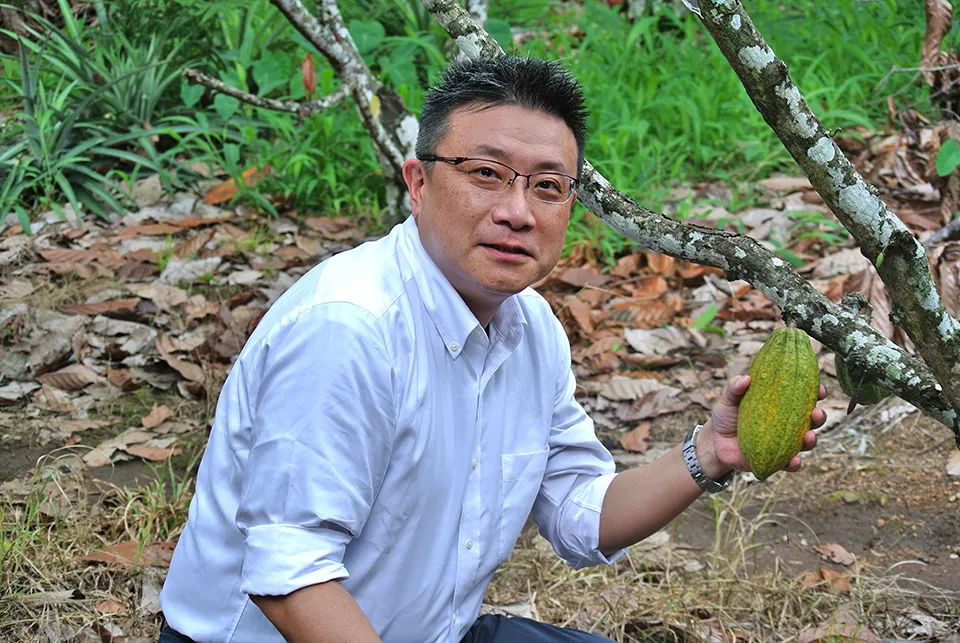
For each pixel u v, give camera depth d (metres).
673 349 4.42
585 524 2.24
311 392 1.78
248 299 4.64
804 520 3.53
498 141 1.80
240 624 1.94
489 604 3.06
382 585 1.93
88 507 3.41
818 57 6.27
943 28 2.17
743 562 3.21
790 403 1.82
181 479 3.62
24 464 3.61
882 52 6.40
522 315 2.07
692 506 3.65
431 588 1.98
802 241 5.08
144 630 2.88
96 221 5.29
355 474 1.79
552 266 1.89
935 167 3.47
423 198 1.92
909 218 4.99
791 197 5.45
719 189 5.53
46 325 4.34
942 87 3.07
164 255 4.91
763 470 1.86
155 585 3.02
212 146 5.65
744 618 3.07
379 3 6.68
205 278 4.75
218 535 1.96
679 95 6.02
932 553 3.35
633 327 4.55
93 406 4.00
